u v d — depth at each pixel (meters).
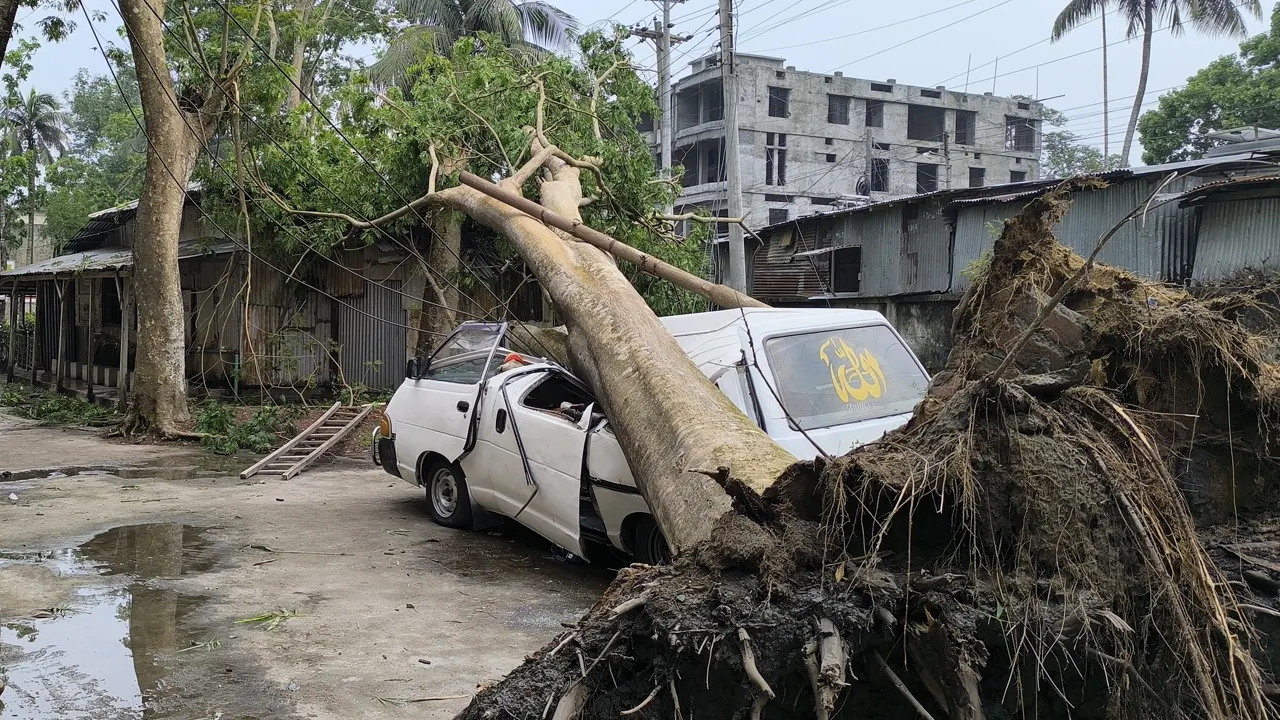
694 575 2.85
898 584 2.70
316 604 5.55
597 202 13.00
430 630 5.11
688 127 46.69
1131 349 3.29
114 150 45.38
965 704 2.50
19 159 31.45
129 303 18.41
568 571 6.39
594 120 13.64
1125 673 2.62
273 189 15.37
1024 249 3.48
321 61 27.30
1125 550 2.72
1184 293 3.51
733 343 5.84
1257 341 3.36
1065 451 2.79
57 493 9.12
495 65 13.92
